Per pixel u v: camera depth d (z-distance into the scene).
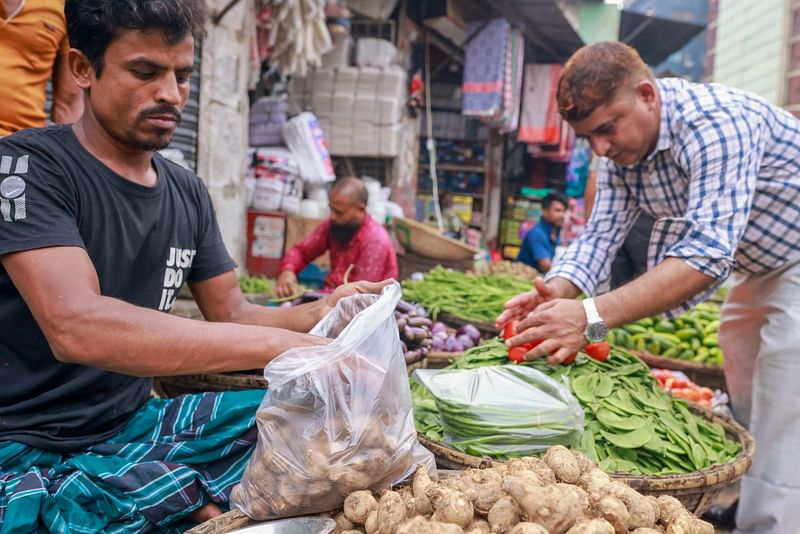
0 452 1.59
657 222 2.64
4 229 1.50
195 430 1.79
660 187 2.66
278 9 5.61
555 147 10.02
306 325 1.96
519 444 1.94
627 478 1.78
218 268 2.09
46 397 1.66
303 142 6.16
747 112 2.43
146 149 1.69
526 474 1.37
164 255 1.84
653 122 2.47
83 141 1.70
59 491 1.54
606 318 2.22
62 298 1.44
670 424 2.16
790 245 2.69
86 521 1.56
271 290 4.77
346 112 7.23
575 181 10.15
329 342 1.58
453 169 10.73
